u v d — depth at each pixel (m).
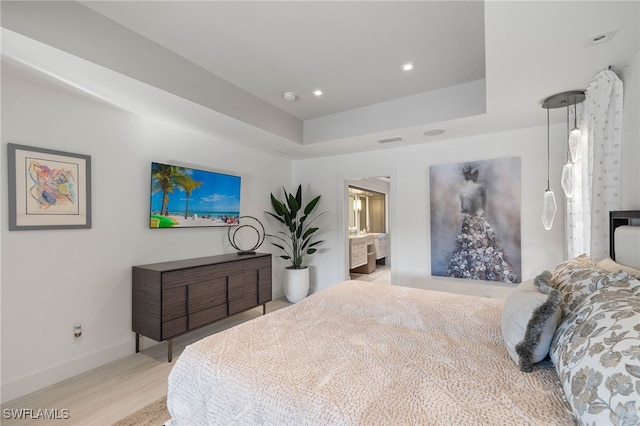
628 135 1.77
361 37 2.20
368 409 0.96
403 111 3.26
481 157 3.54
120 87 2.28
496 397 1.02
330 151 4.39
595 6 1.35
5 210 2.13
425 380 1.13
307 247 4.94
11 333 2.15
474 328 1.64
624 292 1.08
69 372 2.42
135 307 2.82
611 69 1.89
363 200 8.09
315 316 1.88
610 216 1.85
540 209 3.23
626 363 0.76
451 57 2.47
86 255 2.56
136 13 1.94
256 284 3.68
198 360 1.34
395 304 2.07
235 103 2.97
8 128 2.14
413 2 1.84
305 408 1.00
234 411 1.13
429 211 3.89
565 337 1.08
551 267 3.18
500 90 2.25
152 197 2.99
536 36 1.58
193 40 2.24
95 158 2.61
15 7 1.61
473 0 1.82
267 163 4.55
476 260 3.57
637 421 0.67
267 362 1.28
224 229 3.84
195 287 2.92
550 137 3.17
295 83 2.93
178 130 3.28
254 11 1.91
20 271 2.20
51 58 1.87
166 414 1.94
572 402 0.86
